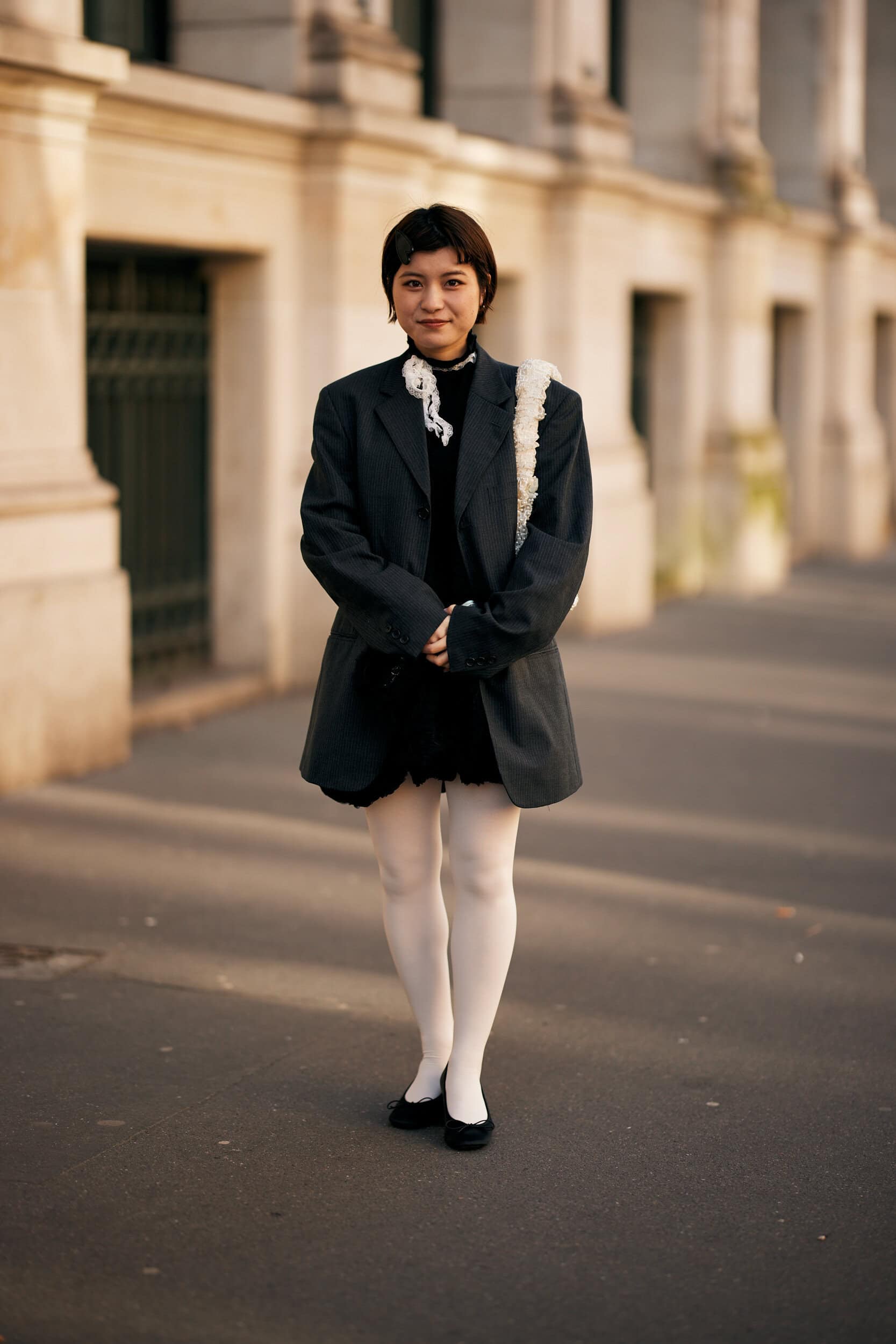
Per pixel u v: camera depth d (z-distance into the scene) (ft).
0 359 25.11
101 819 24.16
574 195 44.55
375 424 12.96
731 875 22.41
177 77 28.89
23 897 20.29
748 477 56.59
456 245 12.73
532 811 25.85
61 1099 14.28
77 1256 11.53
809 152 69.10
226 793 26.12
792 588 59.31
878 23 86.63
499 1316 10.86
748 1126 14.08
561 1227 12.13
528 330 44.39
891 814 26.20
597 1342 10.57
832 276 70.79
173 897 20.52
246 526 34.40
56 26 25.41
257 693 34.30
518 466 12.87
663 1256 11.72
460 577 12.85
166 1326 10.64
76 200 26.37
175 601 33.86
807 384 69.31
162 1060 15.24
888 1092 14.93
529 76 44.32
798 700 36.52
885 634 47.62
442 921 13.80
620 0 55.83
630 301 52.11
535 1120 14.11
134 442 32.22
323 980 17.57
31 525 25.61
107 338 31.14
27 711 25.63
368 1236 11.92
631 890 21.53
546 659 13.25
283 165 33.42
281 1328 10.66
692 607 52.75
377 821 13.52
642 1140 13.75
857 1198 12.71
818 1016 16.96
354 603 12.60
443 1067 13.97
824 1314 10.98
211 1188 12.63
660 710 35.04
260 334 33.81
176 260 33.27
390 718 12.84
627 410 48.60
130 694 30.99
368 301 35.27
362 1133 13.75
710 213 54.44
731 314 56.39
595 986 17.72
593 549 45.55
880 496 75.51
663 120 55.67
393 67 35.24
